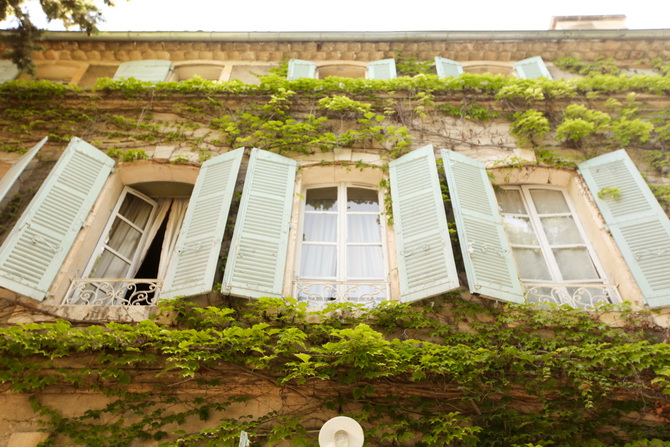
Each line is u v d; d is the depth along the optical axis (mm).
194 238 6793
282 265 6590
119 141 8375
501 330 5969
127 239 7707
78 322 6047
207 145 8352
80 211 7047
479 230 6801
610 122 8711
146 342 5730
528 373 5590
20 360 5715
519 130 8484
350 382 5531
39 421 5426
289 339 5418
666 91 9203
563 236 7535
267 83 9102
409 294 6211
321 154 8203
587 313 6109
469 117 8789
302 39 10586
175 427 5457
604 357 5406
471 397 5477
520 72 10195
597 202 7441
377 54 10703
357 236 7480
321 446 4477
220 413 5566
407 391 5641
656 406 5430
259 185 7406
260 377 5688
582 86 9164
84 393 5652
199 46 10625
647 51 10547
